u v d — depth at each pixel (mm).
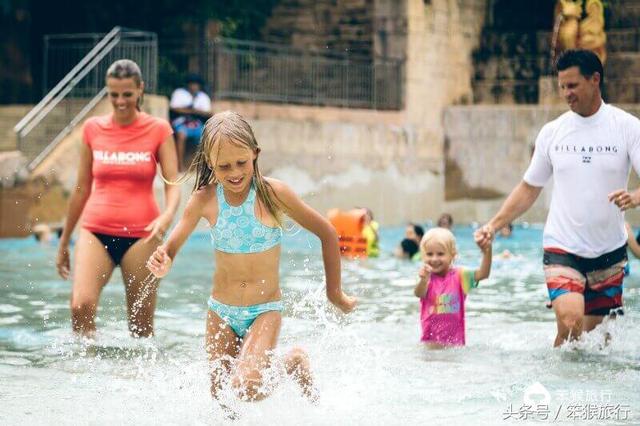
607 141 7910
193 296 11133
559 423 5816
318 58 23766
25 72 24547
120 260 8586
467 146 24844
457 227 23516
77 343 8164
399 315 9867
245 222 6160
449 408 6164
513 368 7352
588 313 8234
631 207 7363
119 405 6207
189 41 24938
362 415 5980
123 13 25750
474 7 26250
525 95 25953
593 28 23062
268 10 26641
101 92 19891
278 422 5820
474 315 9977
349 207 22609
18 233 17969
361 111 23172
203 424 5793
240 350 6191
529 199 8352
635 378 6992
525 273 13484
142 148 8586
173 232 6246
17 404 6227
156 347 8055
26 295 10992
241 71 25656
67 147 18641
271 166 20875
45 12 25812
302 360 6219
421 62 24750
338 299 6422
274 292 6293
